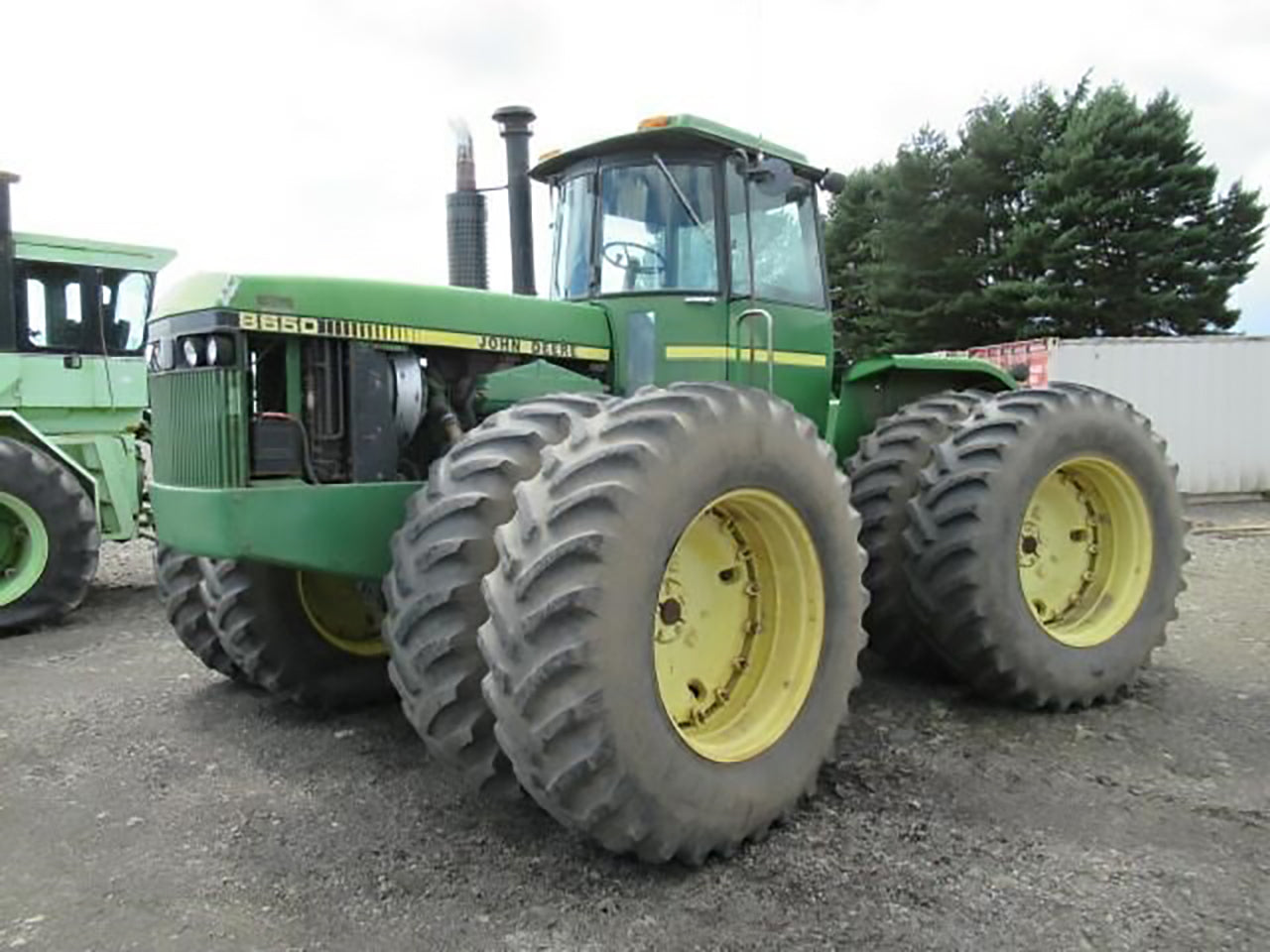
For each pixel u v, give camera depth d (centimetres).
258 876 298
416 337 376
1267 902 277
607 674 272
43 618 656
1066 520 475
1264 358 1398
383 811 341
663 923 269
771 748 318
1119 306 2623
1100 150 2694
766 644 338
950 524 427
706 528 329
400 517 351
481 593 296
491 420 335
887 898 281
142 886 293
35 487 655
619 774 275
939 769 374
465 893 286
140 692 491
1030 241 2702
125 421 803
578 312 432
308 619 444
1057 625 461
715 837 297
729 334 443
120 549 994
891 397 528
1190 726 423
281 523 333
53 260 768
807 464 333
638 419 296
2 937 266
